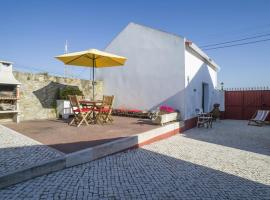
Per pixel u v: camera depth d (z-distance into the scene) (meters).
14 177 3.48
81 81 11.59
